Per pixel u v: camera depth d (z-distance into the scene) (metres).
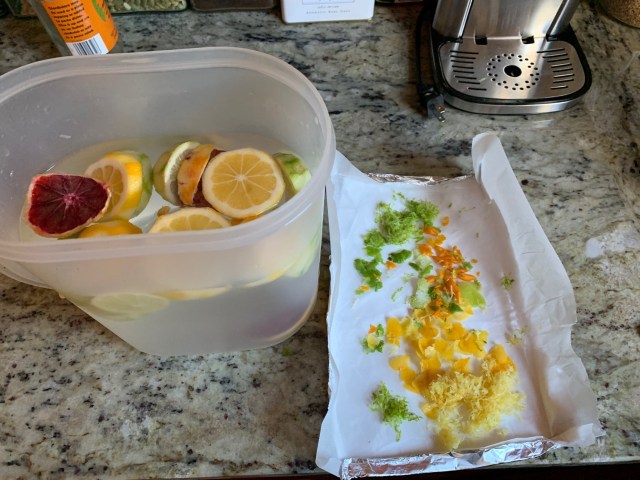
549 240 0.64
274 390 0.54
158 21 0.82
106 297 0.46
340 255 0.61
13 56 0.78
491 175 0.66
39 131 0.57
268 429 0.52
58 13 0.65
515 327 0.58
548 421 0.52
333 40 0.81
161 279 0.44
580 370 0.54
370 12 0.81
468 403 0.53
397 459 0.49
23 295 0.59
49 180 0.55
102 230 0.50
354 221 0.66
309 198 0.42
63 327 0.57
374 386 0.54
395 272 0.62
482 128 0.73
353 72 0.78
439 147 0.71
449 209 0.67
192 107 0.59
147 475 0.50
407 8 0.84
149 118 0.61
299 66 0.78
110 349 0.56
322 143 0.47
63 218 0.54
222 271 0.44
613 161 0.70
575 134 0.72
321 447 0.48
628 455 0.51
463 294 0.60
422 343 0.57
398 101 0.75
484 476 0.58
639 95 0.76
